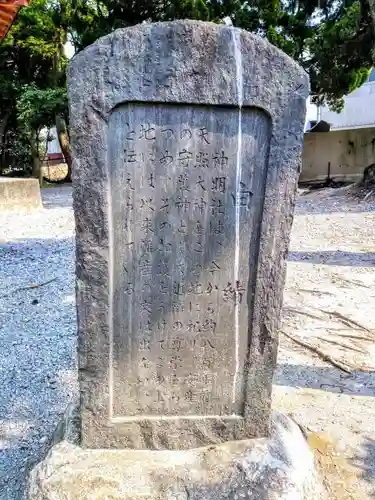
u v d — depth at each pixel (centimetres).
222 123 201
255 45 192
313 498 213
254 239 214
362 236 745
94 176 198
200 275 217
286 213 210
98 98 190
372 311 445
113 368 223
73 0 1228
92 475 206
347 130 1490
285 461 218
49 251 681
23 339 390
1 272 582
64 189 1566
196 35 188
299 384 321
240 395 231
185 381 228
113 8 1074
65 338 391
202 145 203
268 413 230
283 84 196
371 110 1403
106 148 197
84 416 222
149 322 220
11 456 248
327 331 402
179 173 205
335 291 500
